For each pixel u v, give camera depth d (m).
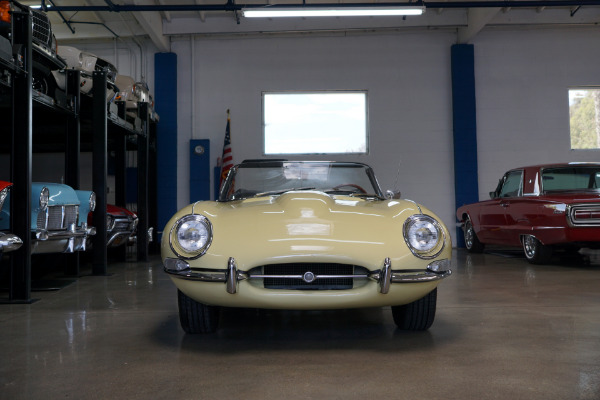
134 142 8.19
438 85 10.65
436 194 10.59
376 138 10.62
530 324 3.01
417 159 10.60
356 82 10.65
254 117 10.62
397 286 2.44
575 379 1.99
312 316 3.31
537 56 10.69
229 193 3.37
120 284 5.02
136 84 8.00
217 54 10.66
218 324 3.06
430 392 1.85
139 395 1.85
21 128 4.08
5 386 1.96
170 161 10.49
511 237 6.83
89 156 10.43
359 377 2.04
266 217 2.58
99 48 10.72
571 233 5.66
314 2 9.74
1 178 10.41
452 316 3.26
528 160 10.64
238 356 2.36
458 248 10.04
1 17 3.98
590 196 5.80
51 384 1.98
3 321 3.23
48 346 2.58
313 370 2.13
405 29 10.57
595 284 4.64
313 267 2.47
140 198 7.84
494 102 10.66
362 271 2.46
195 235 2.50
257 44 10.68
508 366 2.17
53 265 5.93
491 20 10.41
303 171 3.46
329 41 10.67
